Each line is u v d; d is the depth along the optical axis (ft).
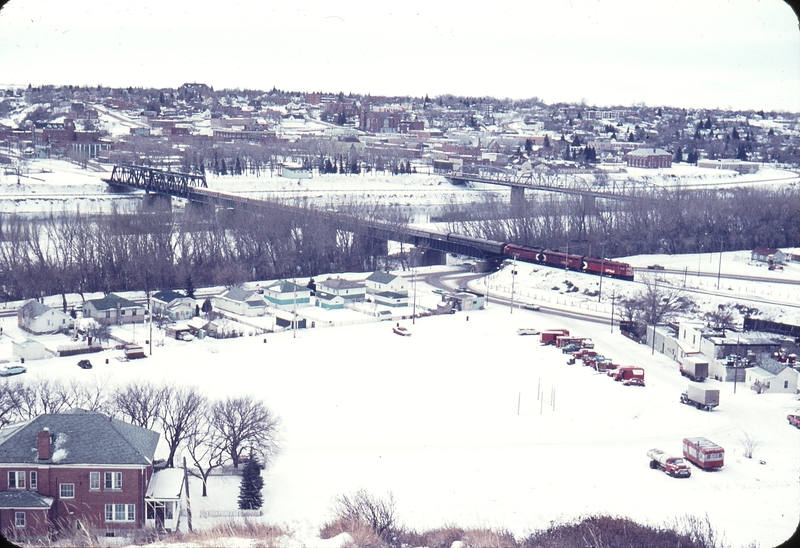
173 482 207.00
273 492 226.79
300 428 281.33
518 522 201.26
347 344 388.37
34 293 481.87
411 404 308.81
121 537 181.98
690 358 355.36
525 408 307.58
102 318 422.82
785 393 333.21
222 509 214.07
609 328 432.25
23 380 313.94
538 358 371.56
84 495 193.98
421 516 206.28
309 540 141.59
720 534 192.85
